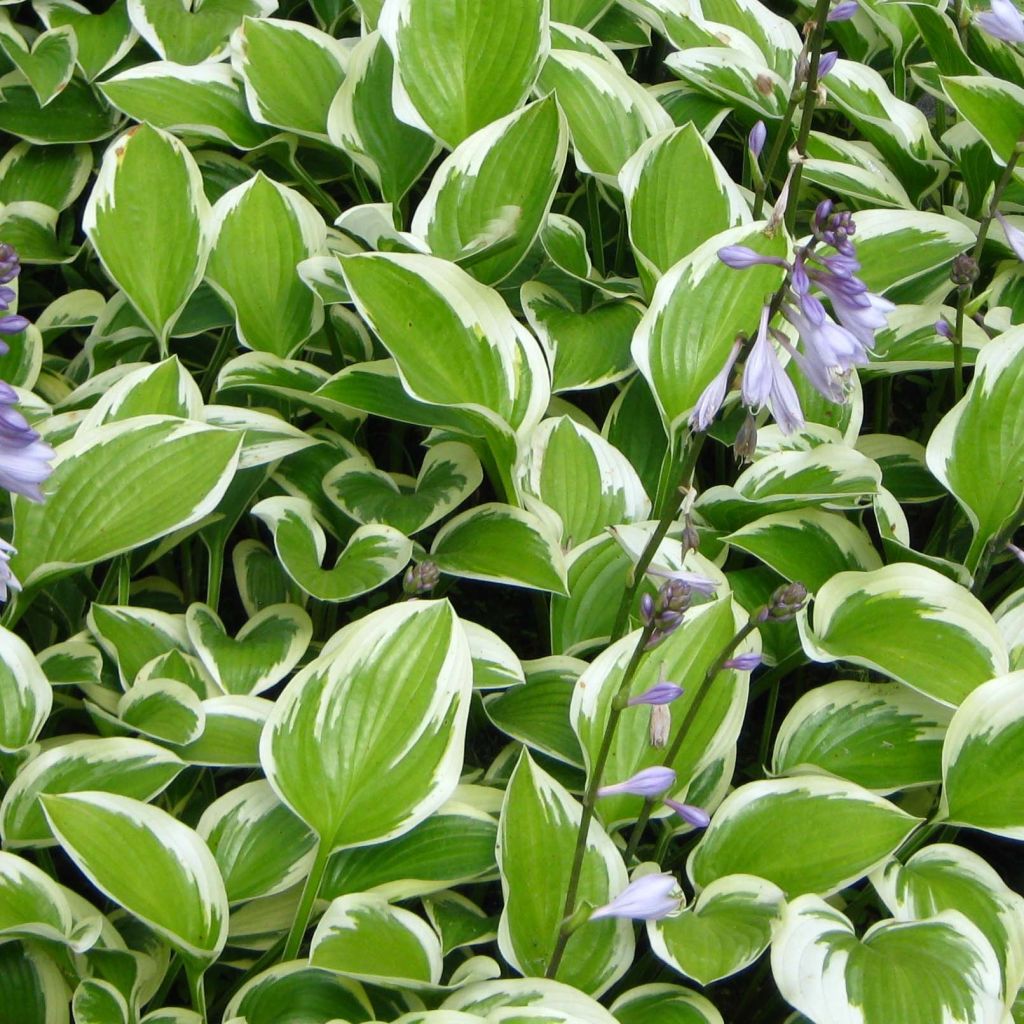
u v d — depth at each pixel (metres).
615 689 1.74
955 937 1.66
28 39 2.14
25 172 2.09
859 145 2.14
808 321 1.60
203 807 1.82
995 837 1.90
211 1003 1.76
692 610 1.76
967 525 1.98
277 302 1.93
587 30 2.13
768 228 1.69
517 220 1.89
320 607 1.91
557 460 1.88
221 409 1.86
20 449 1.58
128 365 1.92
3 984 1.69
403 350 1.81
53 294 2.14
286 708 1.70
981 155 2.04
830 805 1.72
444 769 1.70
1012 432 1.83
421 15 1.96
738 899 1.68
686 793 1.76
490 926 1.73
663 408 1.85
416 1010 1.69
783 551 1.84
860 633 1.78
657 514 1.88
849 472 1.84
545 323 1.93
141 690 1.77
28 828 1.71
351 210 1.90
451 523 1.87
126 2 2.11
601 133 2.00
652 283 1.93
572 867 1.67
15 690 1.72
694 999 1.68
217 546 1.88
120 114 2.10
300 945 1.71
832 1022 1.62
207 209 1.91
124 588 1.85
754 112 2.05
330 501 1.90
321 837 1.69
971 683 1.75
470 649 1.79
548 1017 1.63
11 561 1.76
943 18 2.02
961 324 1.86
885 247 1.95
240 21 2.09
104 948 1.69
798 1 2.15
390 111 2.00
